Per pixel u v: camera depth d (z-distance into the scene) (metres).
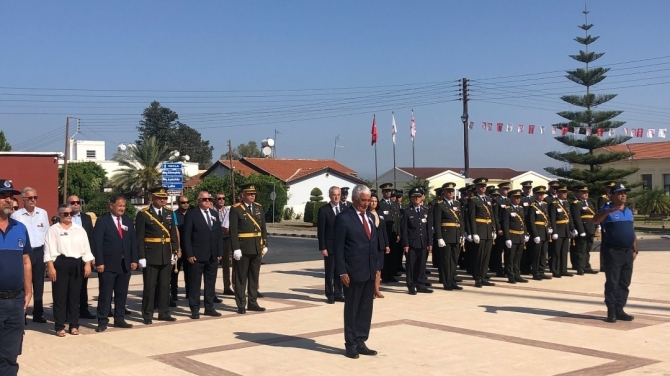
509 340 8.85
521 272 16.27
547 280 15.23
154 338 9.37
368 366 7.59
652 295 12.70
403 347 8.51
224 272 13.88
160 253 10.57
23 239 6.68
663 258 19.73
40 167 24.78
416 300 12.39
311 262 20.34
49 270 9.46
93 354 8.39
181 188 26.16
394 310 11.27
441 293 13.33
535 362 7.66
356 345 8.06
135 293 14.16
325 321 10.48
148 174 52.75
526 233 15.23
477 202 14.16
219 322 10.55
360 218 8.21
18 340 6.57
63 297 9.64
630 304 11.70
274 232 37.94
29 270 6.86
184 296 13.79
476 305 11.75
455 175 54.84
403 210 13.55
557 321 10.16
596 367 7.41
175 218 12.67
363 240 8.10
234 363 7.80
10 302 6.44
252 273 11.55
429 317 10.59
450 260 13.83
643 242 27.58
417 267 13.29
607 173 37.22
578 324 9.92
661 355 7.96
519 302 12.06
